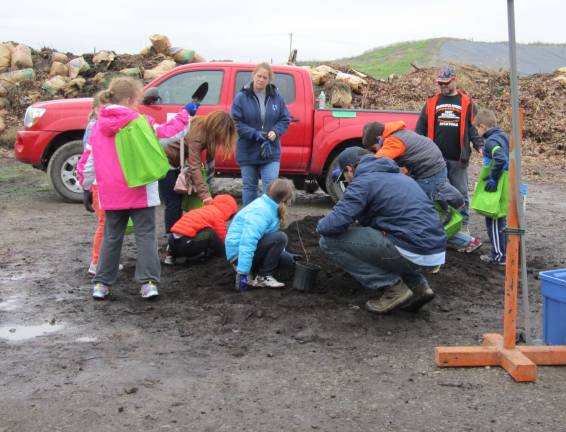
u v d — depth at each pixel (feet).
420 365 14.20
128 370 13.87
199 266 21.38
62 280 20.54
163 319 16.98
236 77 32.48
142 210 18.12
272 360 14.43
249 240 18.25
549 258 24.30
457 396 12.74
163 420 11.73
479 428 11.50
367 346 15.25
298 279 18.57
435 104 24.84
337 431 11.37
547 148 57.06
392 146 20.97
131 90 17.60
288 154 32.37
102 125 17.31
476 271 21.38
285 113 24.43
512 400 12.57
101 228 20.79
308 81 32.50
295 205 34.96
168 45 66.69
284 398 12.61
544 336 14.98
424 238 16.17
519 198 13.71
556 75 69.51
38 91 61.05
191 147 21.26
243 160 24.25
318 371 13.87
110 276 18.58
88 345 15.28
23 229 28.02
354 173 17.39
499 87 67.62
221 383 13.26
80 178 19.88
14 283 20.24
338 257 17.10
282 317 16.96
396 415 11.96
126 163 17.35
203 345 15.29
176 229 21.13
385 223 16.46
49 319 17.02
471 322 16.99
